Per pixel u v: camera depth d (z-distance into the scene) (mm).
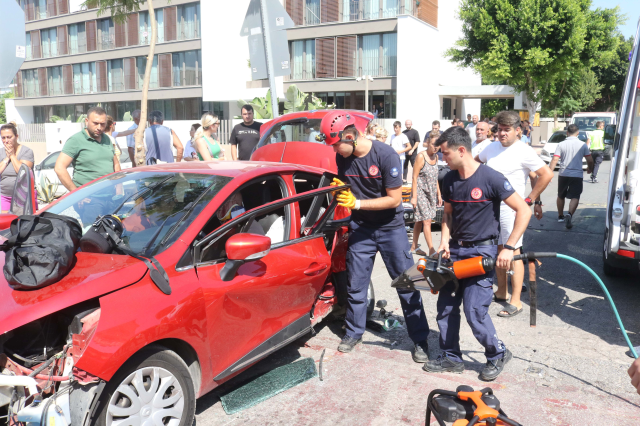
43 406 2514
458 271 3484
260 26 7402
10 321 2484
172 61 29812
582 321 4992
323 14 25469
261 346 3514
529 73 29125
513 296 5191
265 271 3480
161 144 8047
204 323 3016
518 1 27906
